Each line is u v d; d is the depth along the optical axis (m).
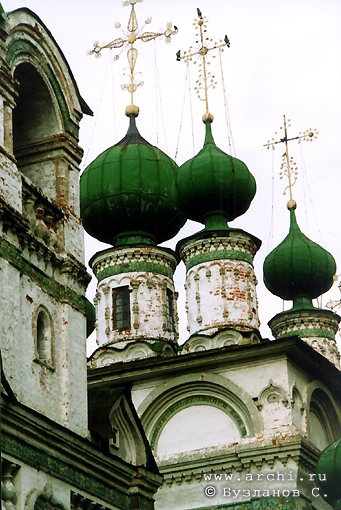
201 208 52.78
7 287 29.44
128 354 50.75
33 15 33.06
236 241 51.88
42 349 30.88
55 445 29.39
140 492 32.53
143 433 33.75
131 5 55.16
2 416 27.56
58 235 32.38
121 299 52.66
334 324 56.06
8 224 29.92
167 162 54.69
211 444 45.53
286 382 45.22
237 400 45.62
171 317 53.06
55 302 31.67
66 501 29.50
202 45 55.62
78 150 34.03
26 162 33.50
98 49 54.56
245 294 51.09
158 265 53.25
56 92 33.69
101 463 31.11
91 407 32.81
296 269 55.75
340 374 47.69
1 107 30.89
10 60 31.77
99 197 53.78
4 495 27.39
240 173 52.53
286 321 55.69
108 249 53.38
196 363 46.22
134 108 56.25
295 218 57.50
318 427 47.44
